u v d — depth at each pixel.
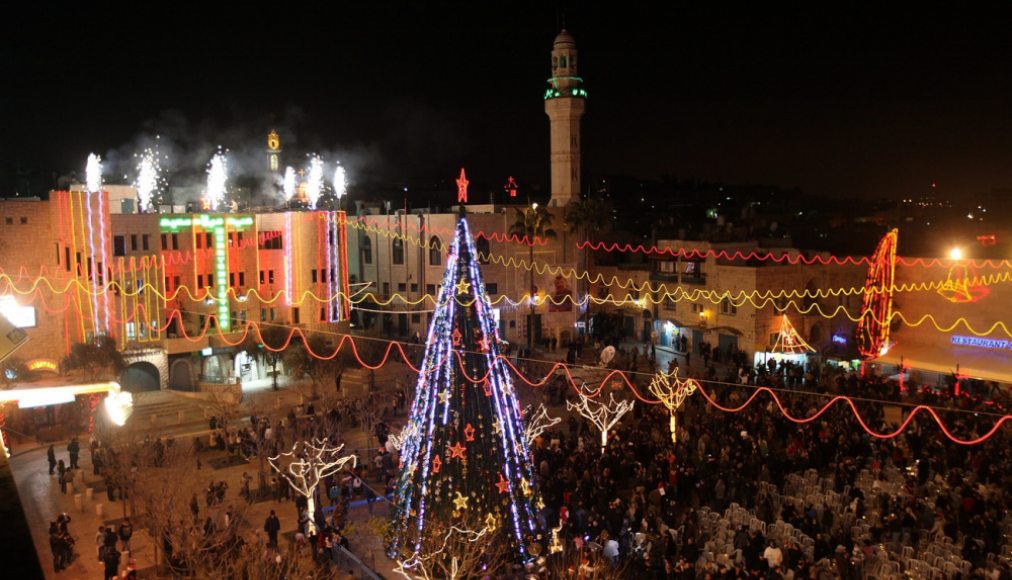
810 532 26.41
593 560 24.69
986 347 51.75
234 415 47.03
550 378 52.28
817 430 37.03
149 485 31.53
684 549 25.22
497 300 72.75
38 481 39.06
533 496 26.06
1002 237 69.00
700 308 65.19
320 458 33.28
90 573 28.97
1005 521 26.27
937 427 36.16
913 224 85.38
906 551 24.52
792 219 101.00
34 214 56.69
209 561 24.84
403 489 26.00
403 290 75.31
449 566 23.69
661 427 39.81
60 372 54.06
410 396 50.44
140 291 57.38
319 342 59.38
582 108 80.81
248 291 63.38
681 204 149.75
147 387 57.00
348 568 27.91
